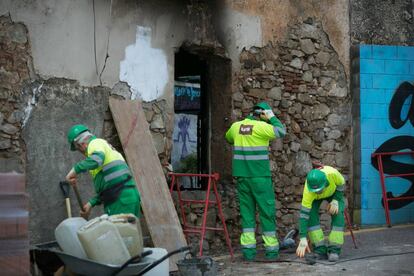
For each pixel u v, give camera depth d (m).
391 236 9.81
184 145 13.10
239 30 9.80
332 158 10.60
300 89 10.36
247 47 9.88
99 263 5.63
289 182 10.16
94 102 8.18
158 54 8.91
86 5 8.13
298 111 10.31
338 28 10.73
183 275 7.04
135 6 8.66
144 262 5.86
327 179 7.98
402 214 10.95
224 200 9.61
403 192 10.93
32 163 7.57
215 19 9.55
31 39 7.60
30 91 7.58
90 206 6.94
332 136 10.61
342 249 8.91
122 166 6.99
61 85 7.86
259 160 8.54
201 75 10.20
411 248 8.83
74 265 5.84
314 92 10.48
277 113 10.12
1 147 7.30
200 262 7.08
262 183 8.52
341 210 8.19
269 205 8.54
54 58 7.80
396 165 10.91
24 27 7.54
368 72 10.83
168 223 8.05
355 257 8.32
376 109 10.84
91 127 8.13
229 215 9.60
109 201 6.88
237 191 9.39
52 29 7.80
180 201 8.90
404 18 11.18
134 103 8.48
